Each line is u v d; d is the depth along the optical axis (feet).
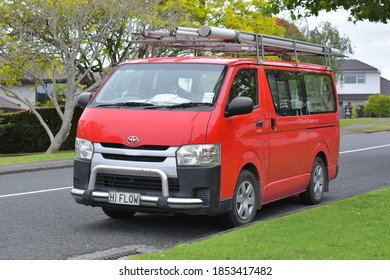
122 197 25.79
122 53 85.97
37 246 24.23
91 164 26.76
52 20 76.33
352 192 40.27
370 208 29.91
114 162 26.14
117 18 76.79
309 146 34.30
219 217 27.22
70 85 80.69
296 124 32.63
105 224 28.94
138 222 29.48
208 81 27.32
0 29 75.25
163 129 25.67
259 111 29.09
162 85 27.91
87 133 27.12
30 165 60.44
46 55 78.38
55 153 78.33
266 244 22.20
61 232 27.02
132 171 25.70
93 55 80.89
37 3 74.59
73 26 76.89
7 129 99.91
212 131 25.59
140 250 23.61
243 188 27.84
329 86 37.88
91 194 26.40
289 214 28.94
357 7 49.98
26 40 77.77
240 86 28.07
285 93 32.01
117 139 26.23
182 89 27.43
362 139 95.50
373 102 206.80
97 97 28.68
